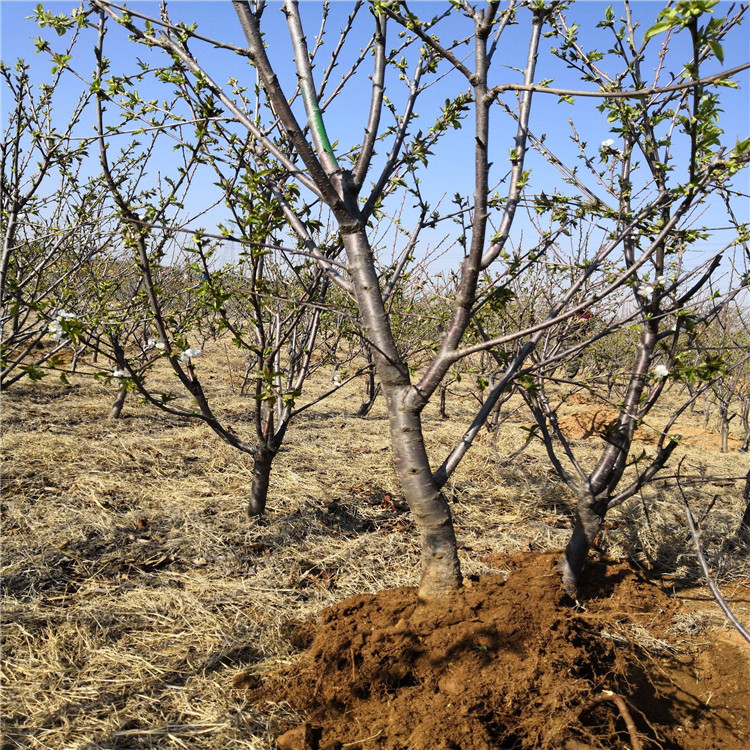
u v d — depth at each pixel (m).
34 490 4.88
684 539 4.56
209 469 5.72
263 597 3.52
